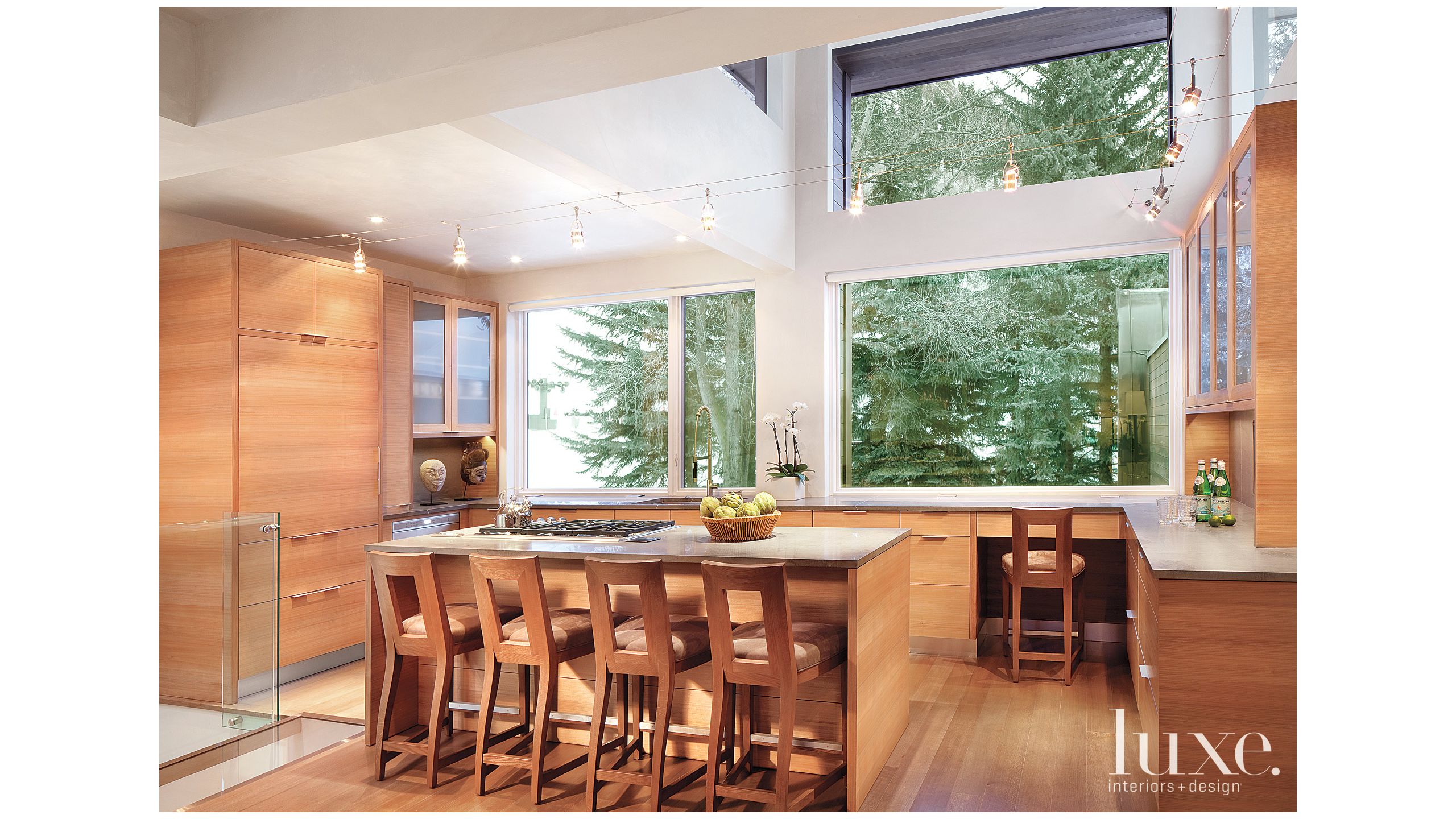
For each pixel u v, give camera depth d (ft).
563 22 8.14
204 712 12.30
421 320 20.92
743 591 10.37
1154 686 9.43
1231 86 16.25
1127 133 18.90
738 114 17.22
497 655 10.97
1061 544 15.14
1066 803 10.14
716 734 10.02
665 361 22.50
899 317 20.11
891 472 20.18
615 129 12.89
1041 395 18.97
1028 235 18.43
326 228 18.10
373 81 8.97
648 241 19.81
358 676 16.65
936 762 11.53
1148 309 18.07
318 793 10.91
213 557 12.44
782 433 20.47
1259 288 10.09
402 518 19.13
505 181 14.79
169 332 15.85
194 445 15.58
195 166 11.23
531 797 10.75
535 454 23.79
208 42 9.82
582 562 12.46
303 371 16.69
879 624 11.40
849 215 19.93
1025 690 14.85
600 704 10.51
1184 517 12.98
